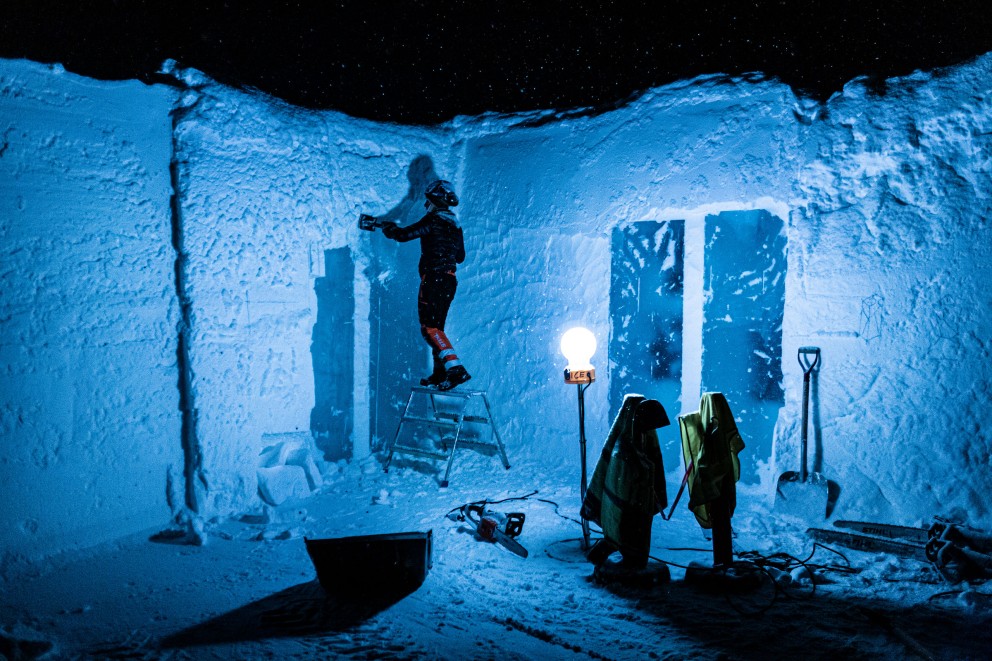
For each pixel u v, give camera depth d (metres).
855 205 4.56
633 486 3.51
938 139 4.27
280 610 3.28
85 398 4.01
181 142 4.43
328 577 3.45
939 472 4.21
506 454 6.27
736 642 2.91
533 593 3.49
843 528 4.29
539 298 6.14
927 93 4.32
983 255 4.12
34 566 3.72
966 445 4.13
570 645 2.92
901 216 4.39
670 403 5.74
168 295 4.46
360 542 3.43
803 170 4.75
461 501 5.14
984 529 3.96
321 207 5.58
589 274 5.89
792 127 4.80
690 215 5.48
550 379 6.12
